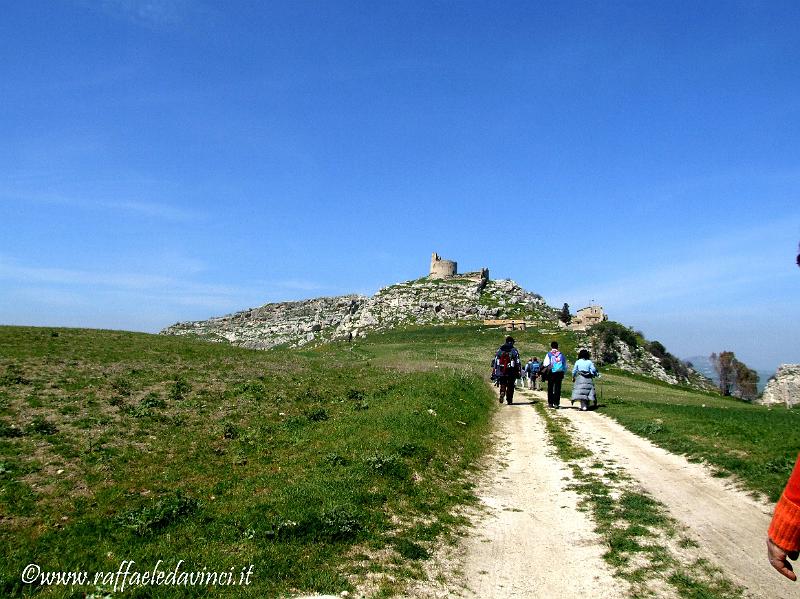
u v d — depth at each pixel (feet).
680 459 58.34
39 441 56.13
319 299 644.27
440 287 614.75
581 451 64.64
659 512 42.50
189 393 87.20
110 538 34.96
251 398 85.76
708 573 32.37
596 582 32.09
